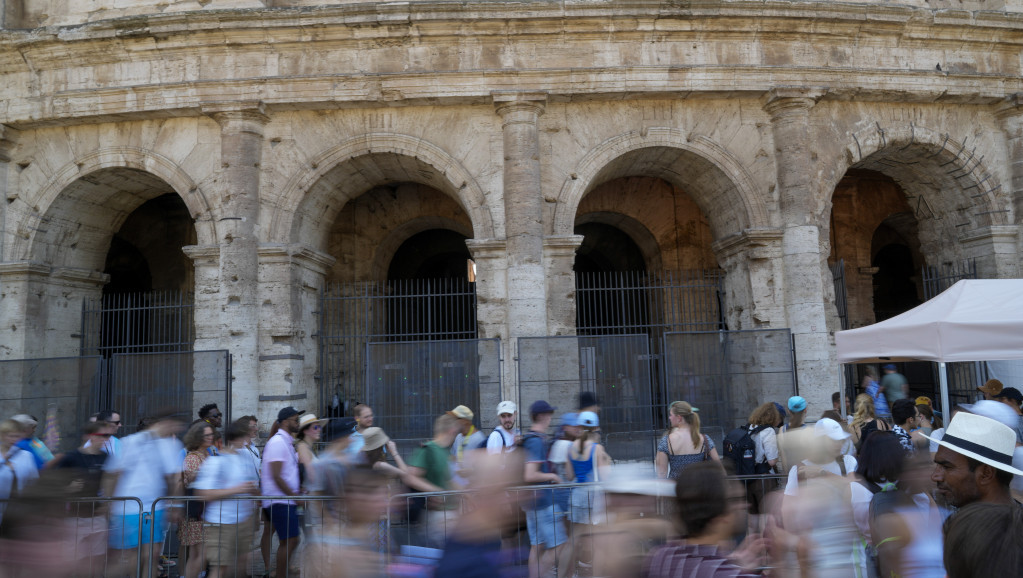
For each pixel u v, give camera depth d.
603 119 17.98
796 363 17.11
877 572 5.25
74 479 5.30
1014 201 18.98
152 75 17.67
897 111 18.81
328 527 7.05
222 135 17.39
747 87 17.62
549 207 17.69
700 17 17.34
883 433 5.83
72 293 19.45
